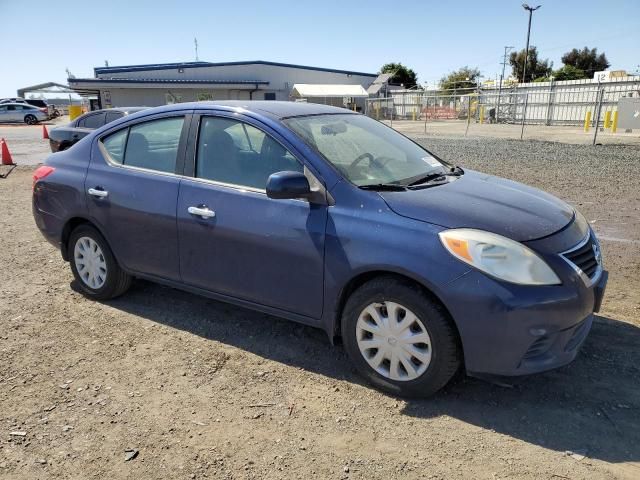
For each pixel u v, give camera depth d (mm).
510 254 2779
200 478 2506
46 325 4121
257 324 4113
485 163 12531
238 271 3588
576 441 2723
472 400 3090
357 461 2607
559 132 24672
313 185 3281
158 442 2756
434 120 38625
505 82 48250
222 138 3723
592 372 3340
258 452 2678
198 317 4246
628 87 29078
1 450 2697
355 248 3055
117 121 4371
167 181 3889
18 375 3402
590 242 3221
